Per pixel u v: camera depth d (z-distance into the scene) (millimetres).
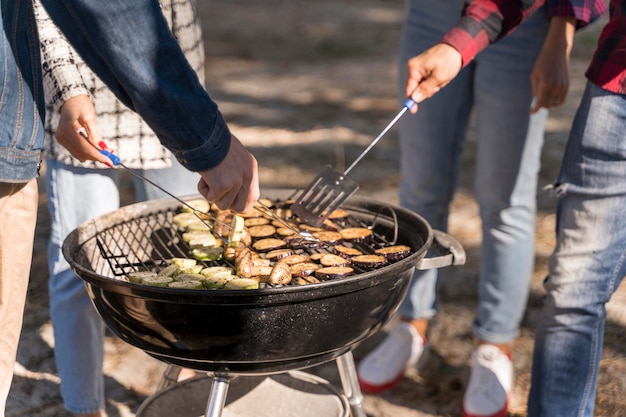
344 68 7164
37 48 1558
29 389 2701
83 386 2301
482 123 2439
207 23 9227
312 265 1842
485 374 2541
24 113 1506
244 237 2016
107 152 1828
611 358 2812
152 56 1317
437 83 2064
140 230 2055
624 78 1843
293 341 1586
